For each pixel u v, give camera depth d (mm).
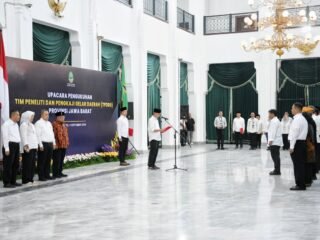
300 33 18781
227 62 20547
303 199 7176
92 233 5176
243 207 6570
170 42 18375
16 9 10273
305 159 8125
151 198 7328
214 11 22469
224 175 10125
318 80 19094
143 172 10656
